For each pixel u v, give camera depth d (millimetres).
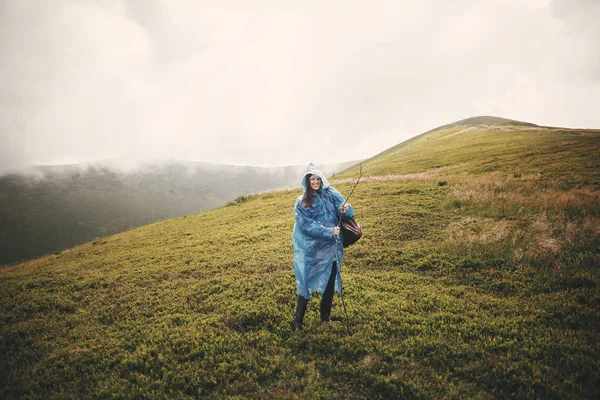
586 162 24438
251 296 8102
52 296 9727
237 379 5035
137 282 10320
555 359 5000
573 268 8352
